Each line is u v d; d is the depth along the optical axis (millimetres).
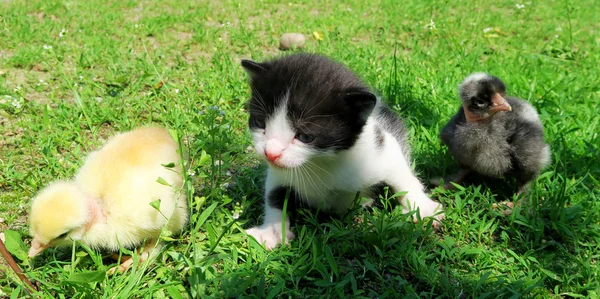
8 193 566
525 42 1008
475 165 596
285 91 498
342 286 476
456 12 1201
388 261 505
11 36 904
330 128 501
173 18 1049
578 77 808
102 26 994
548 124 678
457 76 790
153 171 512
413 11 1171
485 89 572
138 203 497
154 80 760
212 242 493
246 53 902
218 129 540
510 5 1271
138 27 983
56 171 586
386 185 562
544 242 534
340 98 498
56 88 740
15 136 647
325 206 558
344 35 995
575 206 550
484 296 476
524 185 595
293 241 522
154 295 471
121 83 752
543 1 1315
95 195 502
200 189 574
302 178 538
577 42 1009
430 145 650
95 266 491
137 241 510
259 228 541
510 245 535
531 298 483
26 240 517
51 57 814
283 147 500
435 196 592
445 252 516
